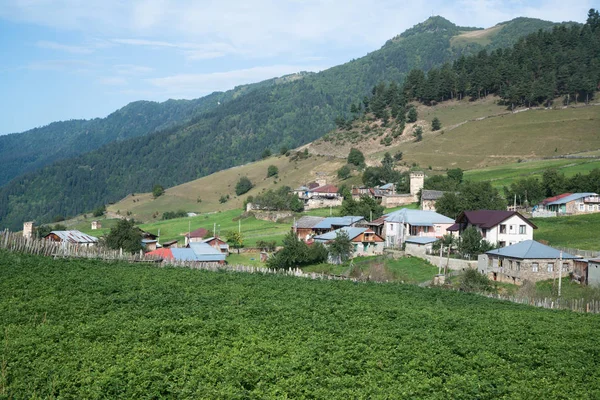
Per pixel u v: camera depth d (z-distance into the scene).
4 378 22.91
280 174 196.88
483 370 26.25
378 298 45.28
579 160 135.75
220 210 166.25
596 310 44.94
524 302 48.41
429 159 168.12
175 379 23.72
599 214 88.62
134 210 186.38
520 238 72.88
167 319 33.50
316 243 78.50
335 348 28.42
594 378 25.62
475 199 96.62
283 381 23.56
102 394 22.17
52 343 28.05
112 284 44.19
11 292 39.06
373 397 22.28
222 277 52.25
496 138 174.00
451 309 42.66
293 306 39.41
